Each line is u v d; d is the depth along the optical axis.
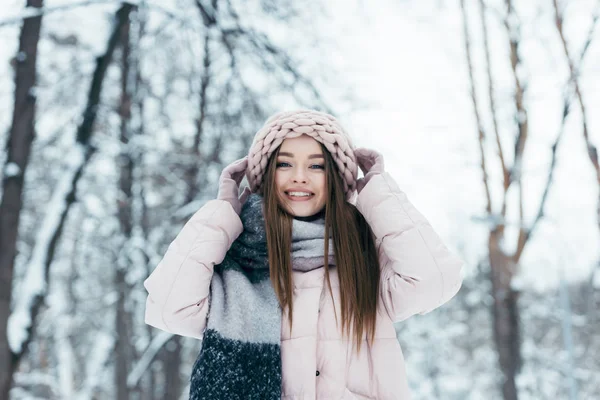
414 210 2.01
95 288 13.24
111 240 10.24
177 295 1.91
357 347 1.95
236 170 2.26
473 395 20.31
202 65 7.28
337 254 2.05
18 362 5.64
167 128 9.57
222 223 2.03
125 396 9.98
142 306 11.40
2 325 5.58
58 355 11.43
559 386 18.25
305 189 2.15
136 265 9.85
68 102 7.84
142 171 9.90
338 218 2.10
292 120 2.19
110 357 11.38
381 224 2.01
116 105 9.33
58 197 6.20
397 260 1.96
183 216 8.93
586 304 18.67
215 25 6.24
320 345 1.95
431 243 1.95
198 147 8.95
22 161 5.95
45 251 5.98
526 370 17.95
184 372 15.70
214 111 7.24
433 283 1.92
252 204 2.15
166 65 8.31
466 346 22.80
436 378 20.11
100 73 6.39
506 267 13.11
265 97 6.45
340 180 2.21
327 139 2.15
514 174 13.23
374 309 2.03
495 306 13.14
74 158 6.33
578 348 20.67
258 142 2.20
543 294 19.69
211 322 1.90
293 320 1.94
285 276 1.99
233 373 1.82
